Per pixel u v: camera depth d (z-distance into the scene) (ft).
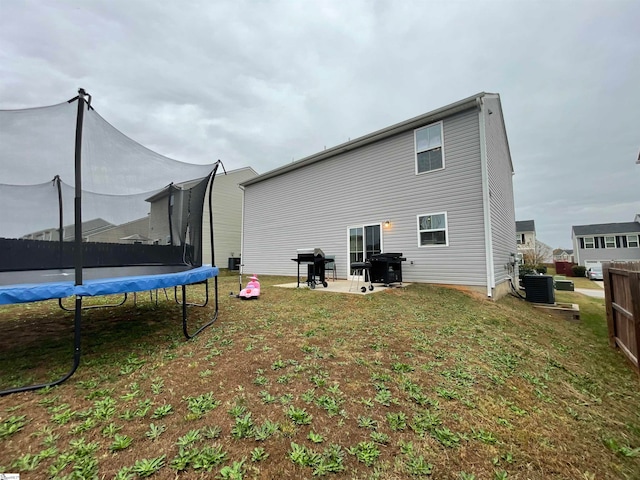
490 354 10.75
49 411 6.31
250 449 5.27
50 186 14.65
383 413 6.53
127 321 13.85
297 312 15.64
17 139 10.66
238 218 57.57
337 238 32.50
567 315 22.13
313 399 6.95
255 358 9.28
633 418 7.71
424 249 25.45
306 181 36.06
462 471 5.05
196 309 16.44
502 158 31.96
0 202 13.65
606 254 80.53
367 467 4.98
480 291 22.08
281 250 39.19
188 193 17.25
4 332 12.14
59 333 11.99
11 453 5.02
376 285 24.70
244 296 19.69
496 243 24.80
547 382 9.14
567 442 6.20
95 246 16.20
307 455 5.15
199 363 8.88
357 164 30.83
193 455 5.03
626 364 12.31
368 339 11.38
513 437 6.11
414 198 26.32
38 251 14.88
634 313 11.57
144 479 4.52
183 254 17.30
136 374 8.14
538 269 54.60
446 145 24.41
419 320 14.43
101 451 5.11
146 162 14.26
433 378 8.38
